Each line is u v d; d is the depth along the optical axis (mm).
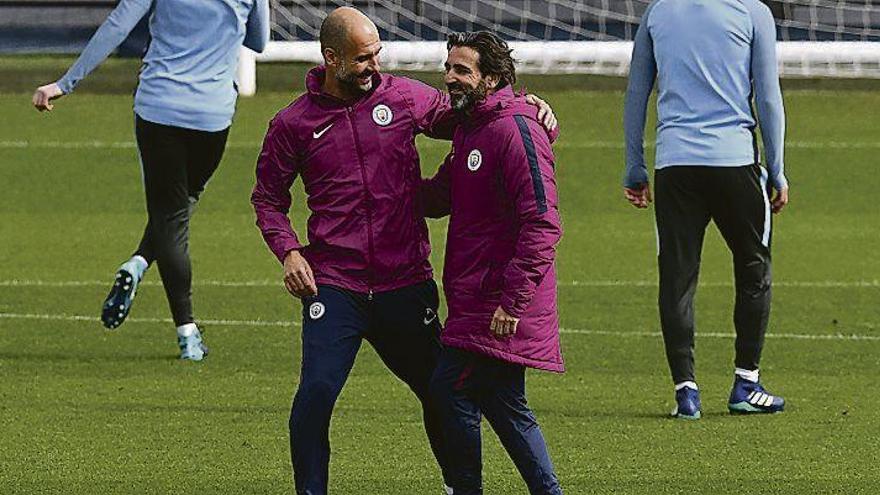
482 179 19750
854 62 61312
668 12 27125
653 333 34531
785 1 70000
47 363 31578
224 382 29938
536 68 62438
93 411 27531
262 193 21125
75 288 39844
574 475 23391
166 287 31828
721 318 36469
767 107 26688
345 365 20672
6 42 71125
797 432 25984
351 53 20469
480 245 19891
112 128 60125
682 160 26844
